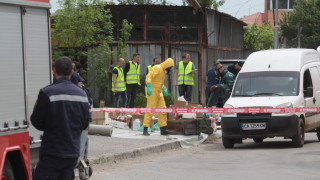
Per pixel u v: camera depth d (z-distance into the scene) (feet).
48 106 23.24
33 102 28.91
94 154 44.65
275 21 124.98
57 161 23.18
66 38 89.45
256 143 59.67
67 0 89.30
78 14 89.81
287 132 51.98
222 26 126.52
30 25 28.89
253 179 35.32
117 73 74.33
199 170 39.42
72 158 23.40
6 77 27.35
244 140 63.87
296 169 38.86
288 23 194.59
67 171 23.63
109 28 92.38
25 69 28.45
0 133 26.53
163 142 52.75
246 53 151.64
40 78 29.37
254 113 52.54
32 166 29.17
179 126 58.90
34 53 29.07
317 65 61.82
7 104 27.30
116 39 108.06
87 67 90.74
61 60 24.04
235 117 52.90
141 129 61.46
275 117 52.03
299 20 191.31
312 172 37.55
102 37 91.50
